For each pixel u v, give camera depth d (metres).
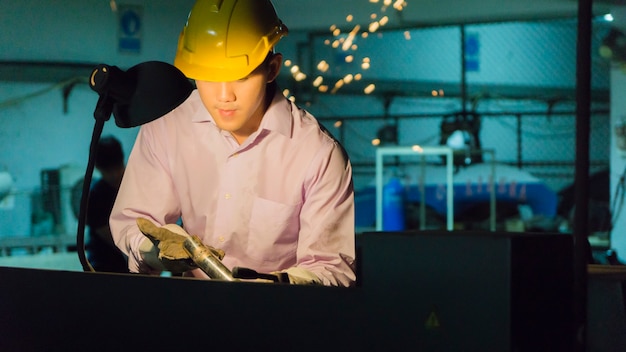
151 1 6.93
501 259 1.08
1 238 6.50
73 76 6.88
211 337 1.36
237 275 1.52
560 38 8.41
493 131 8.46
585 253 1.19
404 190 7.94
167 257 1.70
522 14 7.68
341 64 8.41
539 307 1.14
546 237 1.17
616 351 1.43
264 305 1.30
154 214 2.33
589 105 1.18
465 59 8.45
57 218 6.85
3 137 6.83
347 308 1.21
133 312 1.44
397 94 8.54
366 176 8.34
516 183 7.80
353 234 2.23
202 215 2.34
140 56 6.98
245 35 2.03
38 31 6.84
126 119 1.79
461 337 1.10
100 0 6.91
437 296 1.12
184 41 2.09
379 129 8.40
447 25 7.91
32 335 1.58
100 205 5.65
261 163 2.27
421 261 1.14
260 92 2.05
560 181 8.08
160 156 2.35
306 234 2.20
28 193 6.82
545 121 8.36
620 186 7.09
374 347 1.18
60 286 1.54
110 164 6.10
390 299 1.17
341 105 8.51
